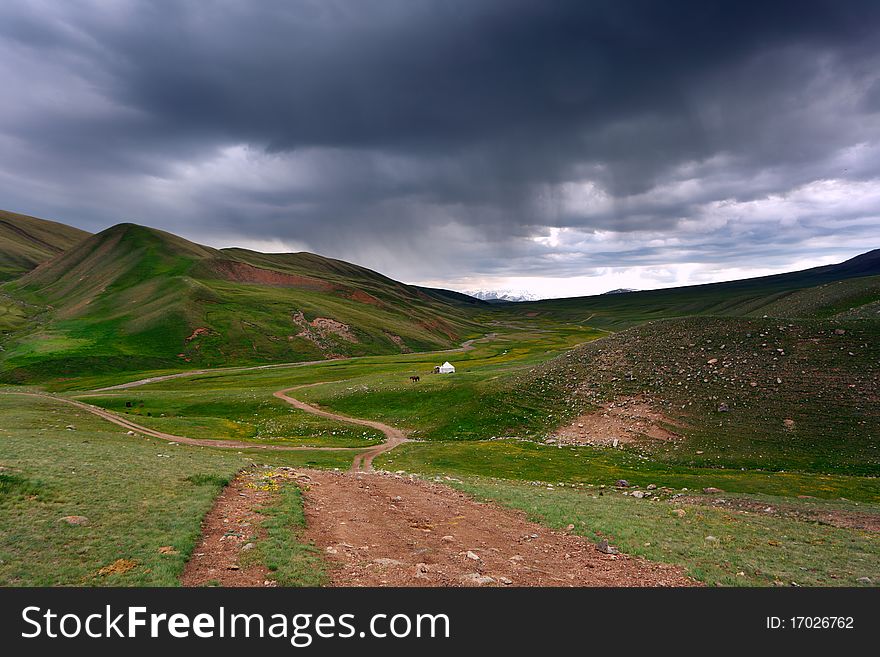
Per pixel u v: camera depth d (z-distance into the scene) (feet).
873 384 186.09
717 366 225.56
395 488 103.35
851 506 111.24
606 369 253.03
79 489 72.28
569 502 99.25
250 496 81.61
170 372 506.48
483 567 54.80
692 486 139.13
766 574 60.23
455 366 463.83
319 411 278.87
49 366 497.46
